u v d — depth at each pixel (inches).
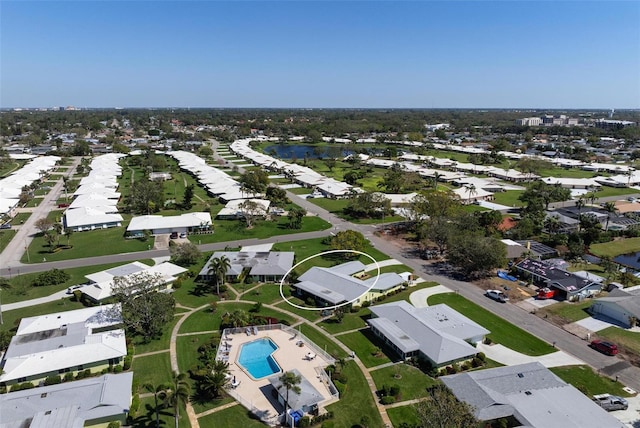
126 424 2256.4
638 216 6373.0
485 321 3371.1
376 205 6250.0
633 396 2508.6
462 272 4347.9
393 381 2637.8
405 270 4387.3
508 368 2600.9
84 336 2891.2
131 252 4832.7
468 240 4202.8
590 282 3838.6
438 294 3843.5
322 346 3031.5
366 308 3602.4
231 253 4569.4
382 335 3097.9
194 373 2657.5
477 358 2834.6
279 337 3144.7
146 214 6437.0
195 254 4409.5
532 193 7111.2
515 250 4618.6
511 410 2251.5
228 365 2696.9
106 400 2300.7
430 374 2691.9
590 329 3253.0
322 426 2218.3
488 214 5521.7
